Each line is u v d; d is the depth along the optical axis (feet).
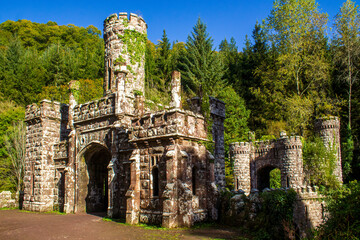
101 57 249.55
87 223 75.61
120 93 90.43
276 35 186.09
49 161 113.29
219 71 212.23
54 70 238.89
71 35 334.65
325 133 168.14
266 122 210.79
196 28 218.59
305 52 187.32
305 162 158.10
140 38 105.50
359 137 190.70
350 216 43.19
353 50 191.83
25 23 334.65
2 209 119.96
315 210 116.37
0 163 168.45
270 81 195.00
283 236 64.95
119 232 62.80
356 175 177.78
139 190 75.15
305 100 172.76
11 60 237.25
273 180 183.01
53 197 112.06
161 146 72.49
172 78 78.38
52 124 116.67
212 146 86.79
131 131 78.89
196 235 59.31
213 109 107.86
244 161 176.04
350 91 186.80
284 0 183.42
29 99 219.82
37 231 66.44
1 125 187.21
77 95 107.76
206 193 77.71
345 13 192.85
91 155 102.63
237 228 68.54
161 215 69.46
